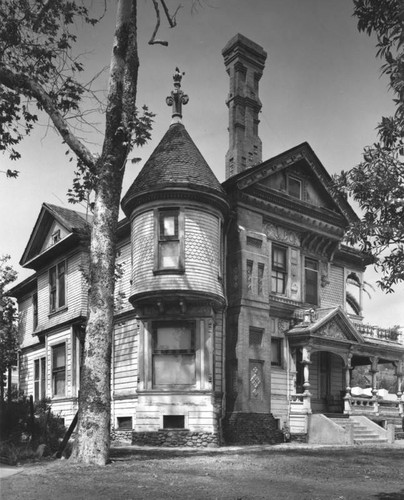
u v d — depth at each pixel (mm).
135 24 16250
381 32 7320
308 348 24625
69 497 8930
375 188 7566
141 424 21391
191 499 8758
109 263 15008
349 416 25422
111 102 15609
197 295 21312
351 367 29469
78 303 27688
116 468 12695
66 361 28453
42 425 17625
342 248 29109
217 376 22578
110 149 15539
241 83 27719
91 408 13977
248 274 23859
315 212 26875
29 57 18312
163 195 21969
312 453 17250
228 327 23297
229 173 26922
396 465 14188
